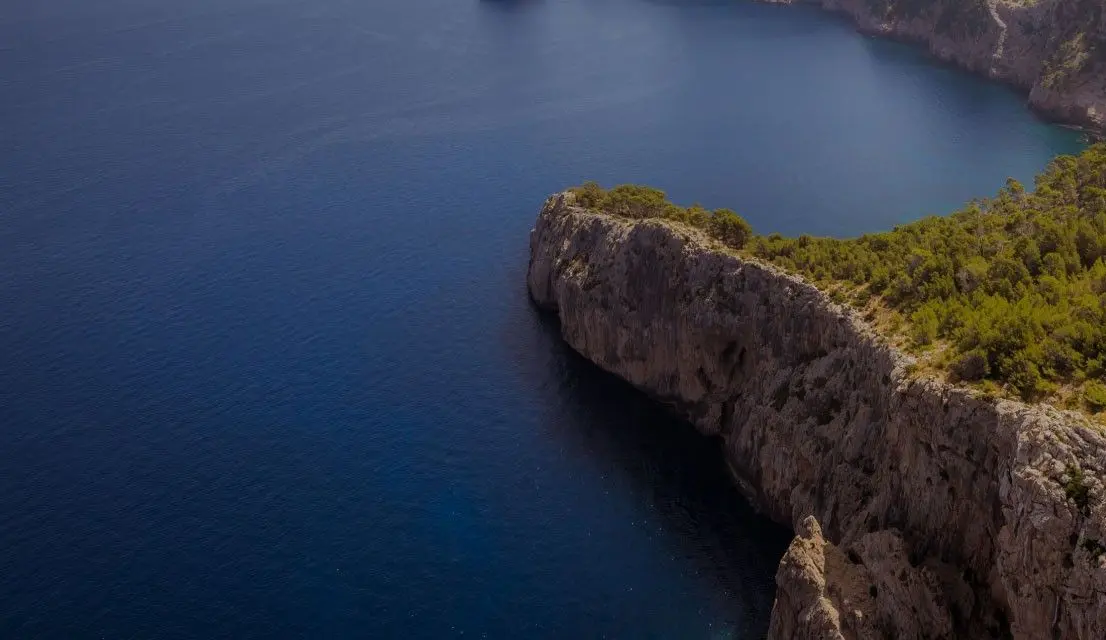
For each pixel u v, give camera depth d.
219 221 158.88
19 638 78.31
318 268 141.88
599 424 104.31
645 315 107.56
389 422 105.19
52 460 99.75
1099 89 192.62
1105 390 59.78
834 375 83.25
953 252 86.94
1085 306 69.25
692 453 99.38
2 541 88.69
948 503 66.56
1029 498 56.84
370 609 80.75
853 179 173.38
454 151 191.62
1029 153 181.25
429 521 90.62
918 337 74.06
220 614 80.50
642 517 90.50
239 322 126.50
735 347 98.88
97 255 146.38
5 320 127.50
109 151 190.62
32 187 172.62
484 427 104.12
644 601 80.94
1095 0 199.50
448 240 151.25
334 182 175.62
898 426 71.00
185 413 107.31
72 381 113.69
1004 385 64.56
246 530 89.69
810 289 88.75
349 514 91.56
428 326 125.19
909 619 63.56
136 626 79.38
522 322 125.88
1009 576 58.62
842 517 77.81
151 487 95.56
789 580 68.31
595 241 118.06
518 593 82.19
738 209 162.62
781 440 88.00
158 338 122.88
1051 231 84.50
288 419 106.12
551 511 91.62
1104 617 52.19
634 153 189.25
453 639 77.75
